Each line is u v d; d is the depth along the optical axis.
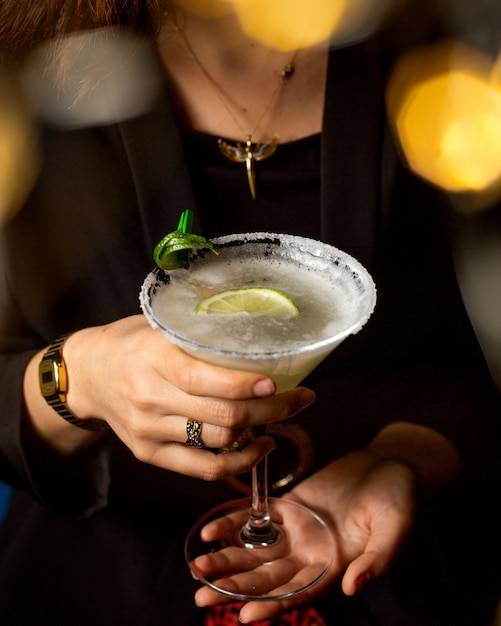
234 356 0.42
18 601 0.58
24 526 0.64
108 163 0.62
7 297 0.64
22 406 0.59
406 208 0.65
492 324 0.67
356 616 0.55
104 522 0.62
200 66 0.62
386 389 0.66
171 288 0.48
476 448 0.62
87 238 0.63
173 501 0.63
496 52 0.65
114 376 0.49
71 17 0.57
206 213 0.63
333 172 0.61
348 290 0.48
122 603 0.58
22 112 0.61
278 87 0.62
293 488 0.60
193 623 0.55
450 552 0.60
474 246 0.66
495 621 0.55
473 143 0.64
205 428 0.47
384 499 0.55
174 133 0.60
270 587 0.52
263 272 0.51
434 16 0.64
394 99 0.62
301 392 0.47
